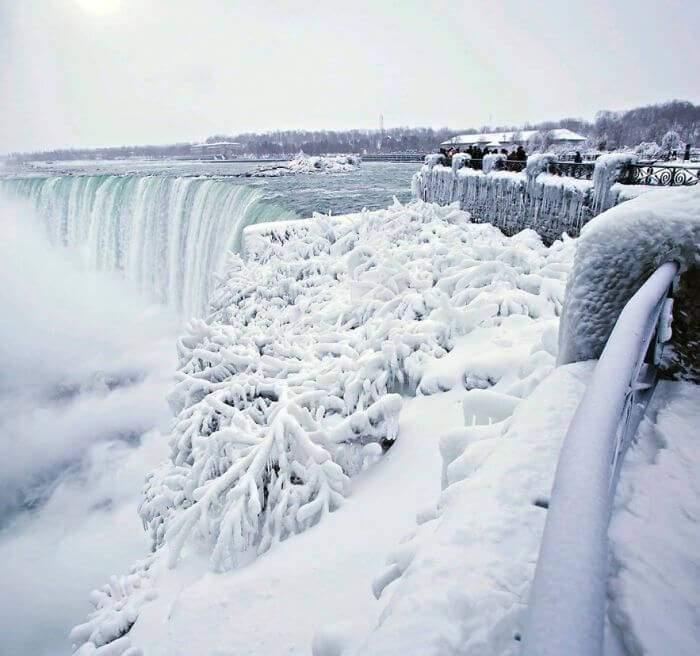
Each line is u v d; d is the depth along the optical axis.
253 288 14.54
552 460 1.85
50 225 48.19
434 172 19.89
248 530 4.92
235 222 26.81
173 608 4.29
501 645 1.25
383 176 54.28
